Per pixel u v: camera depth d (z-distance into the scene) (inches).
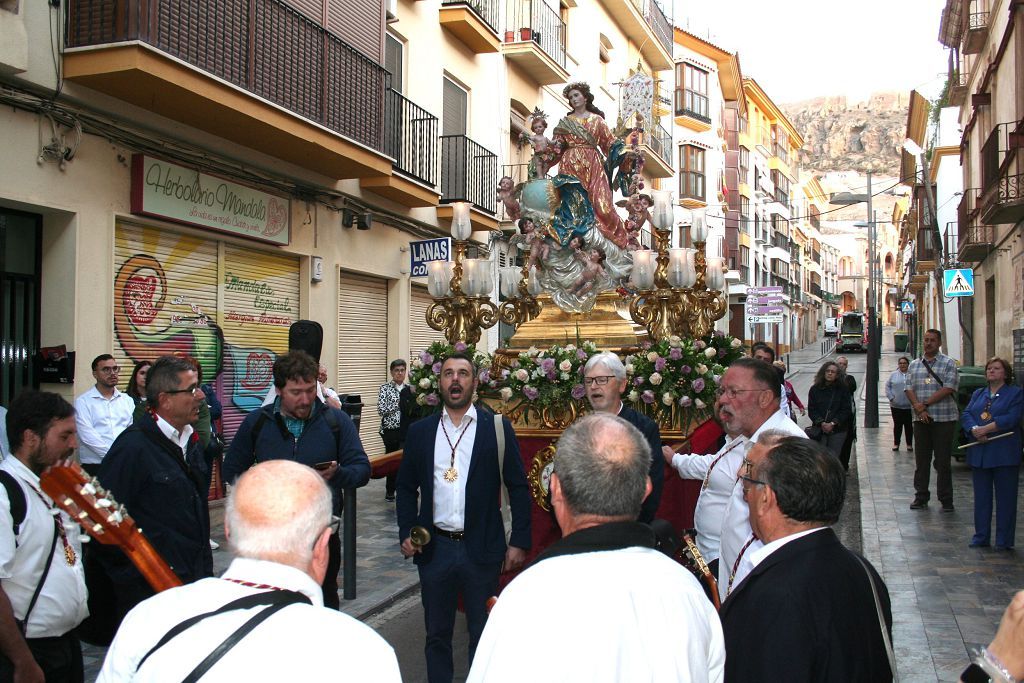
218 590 68.7
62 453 125.0
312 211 468.4
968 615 223.8
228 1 358.0
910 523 339.6
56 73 315.0
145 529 142.9
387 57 532.7
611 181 273.6
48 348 323.6
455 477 174.7
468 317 244.4
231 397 415.2
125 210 348.8
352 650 65.7
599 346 241.1
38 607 121.9
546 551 81.9
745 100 1872.5
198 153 383.6
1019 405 293.4
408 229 563.5
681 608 77.0
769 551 92.7
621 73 1004.6
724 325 1413.6
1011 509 294.2
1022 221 535.2
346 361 514.3
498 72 693.9
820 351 2361.0
